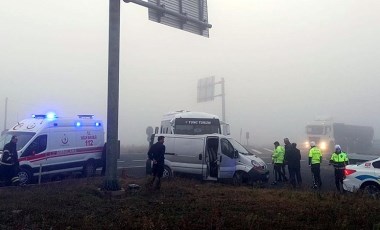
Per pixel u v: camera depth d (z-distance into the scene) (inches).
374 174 454.9
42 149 547.2
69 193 429.4
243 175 571.8
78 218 317.7
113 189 439.5
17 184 498.6
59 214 330.0
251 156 590.2
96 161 642.2
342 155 536.1
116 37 455.2
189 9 525.3
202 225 293.0
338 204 377.4
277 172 624.7
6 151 491.5
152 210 347.3
